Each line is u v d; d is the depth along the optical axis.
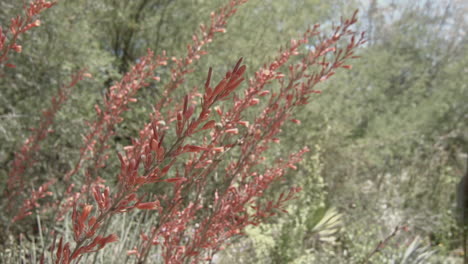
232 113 1.43
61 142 4.61
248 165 1.98
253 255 4.74
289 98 1.91
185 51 6.58
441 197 9.29
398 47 14.70
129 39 7.97
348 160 8.82
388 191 9.15
